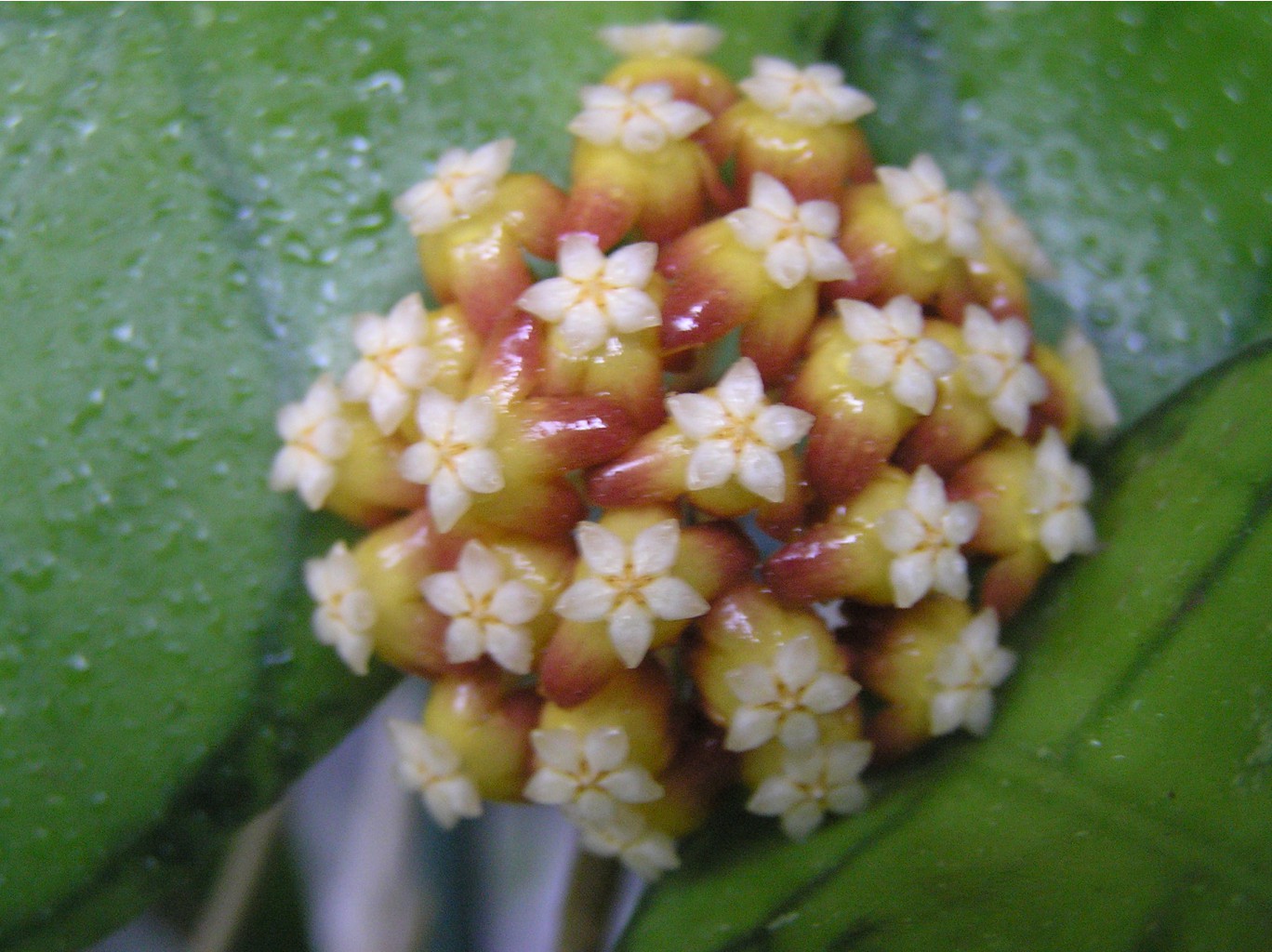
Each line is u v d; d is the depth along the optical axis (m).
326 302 0.11
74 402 0.11
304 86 0.11
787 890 0.10
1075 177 0.11
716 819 0.10
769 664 0.09
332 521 0.10
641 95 0.10
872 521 0.09
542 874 0.13
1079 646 0.10
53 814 0.10
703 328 0.09
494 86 0.11
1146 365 0.11
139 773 0.10
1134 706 0.10
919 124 0.11
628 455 0.09
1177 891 0.10
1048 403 0.10
